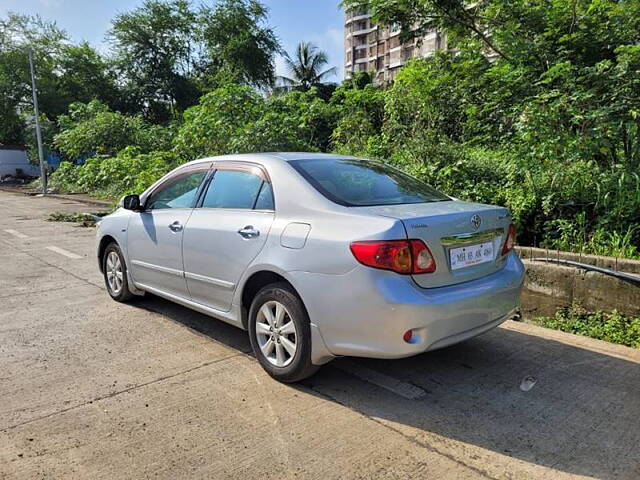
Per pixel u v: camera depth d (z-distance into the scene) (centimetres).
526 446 262
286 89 4081
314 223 312
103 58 3544
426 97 894
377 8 859
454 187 671
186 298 420
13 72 3259
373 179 371
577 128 617
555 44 727
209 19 3491
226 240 364
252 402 310
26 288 589
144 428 280
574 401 309
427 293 285
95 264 729
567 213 588
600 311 450
